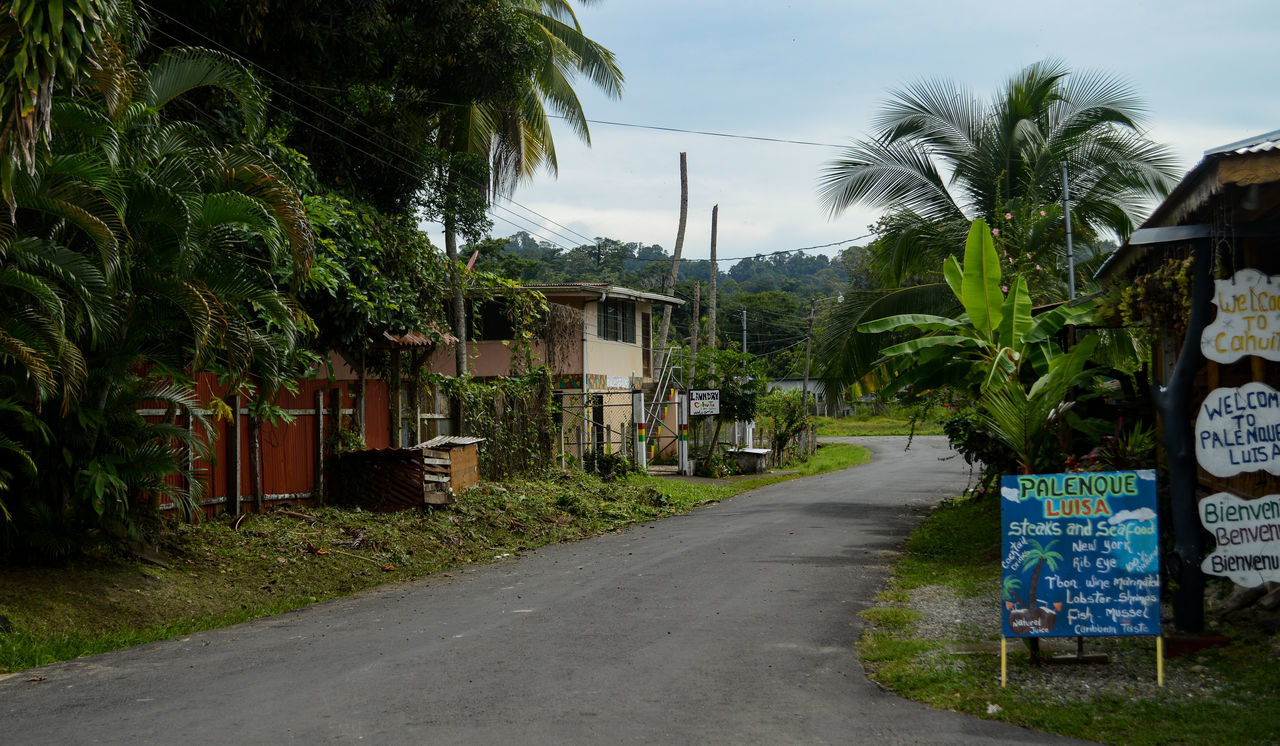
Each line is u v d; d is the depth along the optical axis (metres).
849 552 12.61
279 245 10.12
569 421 25.70
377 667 6.92
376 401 16.55
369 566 12.06
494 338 27.31
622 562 12.24
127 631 8.64
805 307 72.81
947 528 14.26
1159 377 11.25
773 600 9.34
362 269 14.16
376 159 17.97
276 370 10.73
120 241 9.08
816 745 5.19
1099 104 19.72
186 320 10.04
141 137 9.47
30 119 6.58
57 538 9.33
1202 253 7.03
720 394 30.91
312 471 14.50
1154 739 5.16
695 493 22.92
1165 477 9.69
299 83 16.45
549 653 7.29
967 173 20.28
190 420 11.80
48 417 9.41
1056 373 9.98
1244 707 5.57
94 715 5.80
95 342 9.22
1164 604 7.95
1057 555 6.36
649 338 35.88
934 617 8.41
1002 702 5.86
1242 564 6.76
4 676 6.93
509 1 19.59
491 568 12.41
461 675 6.66
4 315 8.38
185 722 5.62
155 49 13.58
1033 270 17.72
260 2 13.94
